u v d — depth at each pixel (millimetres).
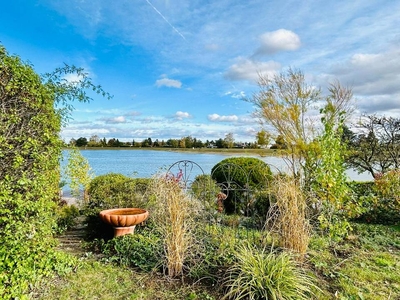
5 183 2490
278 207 3521
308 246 3691
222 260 3123
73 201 6625
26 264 2660
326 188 4148
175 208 3031
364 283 2842
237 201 6000
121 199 4852
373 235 4512
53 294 2559
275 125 6688
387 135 8133
